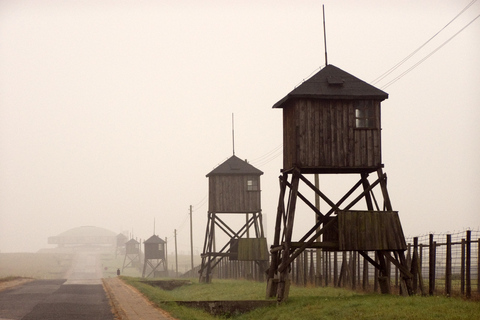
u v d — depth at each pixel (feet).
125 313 95.35
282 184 128.06
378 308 92.32
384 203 118.83
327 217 120.88
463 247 101.40
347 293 130.52
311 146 119.14
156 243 396.16
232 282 203.51
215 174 218.59
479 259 100.42
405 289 111.55
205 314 107.86
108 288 151.23
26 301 115.55
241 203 218.38
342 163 119.34
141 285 166.91
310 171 124.47
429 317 80.89
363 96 120.16
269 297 123.24
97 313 95.86
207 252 216.33
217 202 217.77
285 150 127.75
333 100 121.08
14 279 197.98
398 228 116.16
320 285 160.97
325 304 104.01
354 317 88.48
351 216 115.34
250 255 204.13
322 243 116.16
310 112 120.16
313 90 120.06
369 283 149.28
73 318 88.84
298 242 117.39
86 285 167.32
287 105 126.82
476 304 90.33
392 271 184.14
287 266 116.26
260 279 206.59
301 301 112.88
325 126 120.06
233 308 117.70
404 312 86.28
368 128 120.88
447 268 104.53
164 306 106.73
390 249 114.93
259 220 219.00
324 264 172.14
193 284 200.23
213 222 217.15
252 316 111.86
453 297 101.14
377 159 120.37
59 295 130.11
